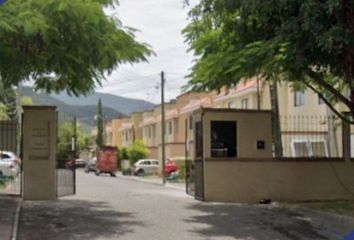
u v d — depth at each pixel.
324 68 15.82
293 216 15.70
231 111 19.94
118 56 13.70
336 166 20.05
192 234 12.56
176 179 43.00
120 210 15.92
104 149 60.91
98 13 12.83
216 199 19.19
